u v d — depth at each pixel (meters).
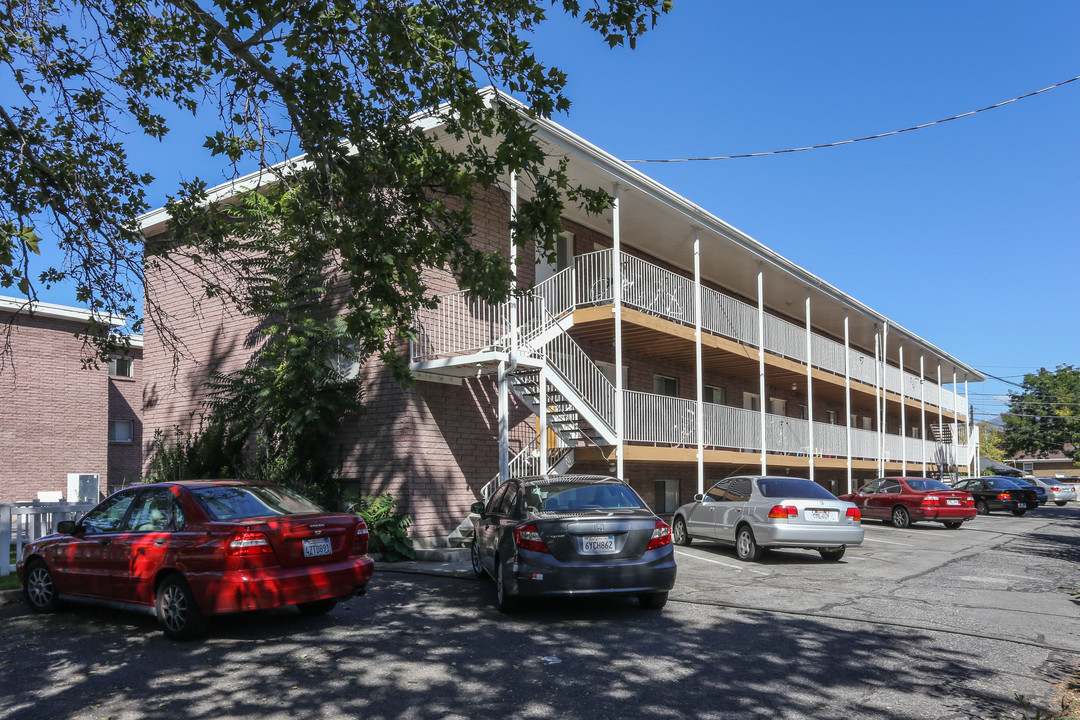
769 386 26.22
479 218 15.22
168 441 17.44
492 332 15.50
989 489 28.17
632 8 6.85
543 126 13.01
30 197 7.66
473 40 6.85
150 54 8.16
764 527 12.20
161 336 8.88
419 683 5.64
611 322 15.70
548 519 7.86
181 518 7.36
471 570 11.05
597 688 5.51
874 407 33.84
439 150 7.62
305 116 7.06
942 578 10.76
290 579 6.94
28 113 8.23
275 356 14.08
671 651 6.52
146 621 7.95
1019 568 11.96
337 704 5.20
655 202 16.42
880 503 21.27
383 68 7.42
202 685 5.65
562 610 8.33
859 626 7.48
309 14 6.62
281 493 8.12
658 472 20.27
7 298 22.06
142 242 8.68
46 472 22.78
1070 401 69.75
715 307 19.27
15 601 9.15
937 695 5.35
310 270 10.62
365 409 14.14
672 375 21.08
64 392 23.41
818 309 27.42
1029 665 6.12
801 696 5.32
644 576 7.81
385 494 13.68
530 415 16.34
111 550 7.68
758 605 8.55
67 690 5.59
